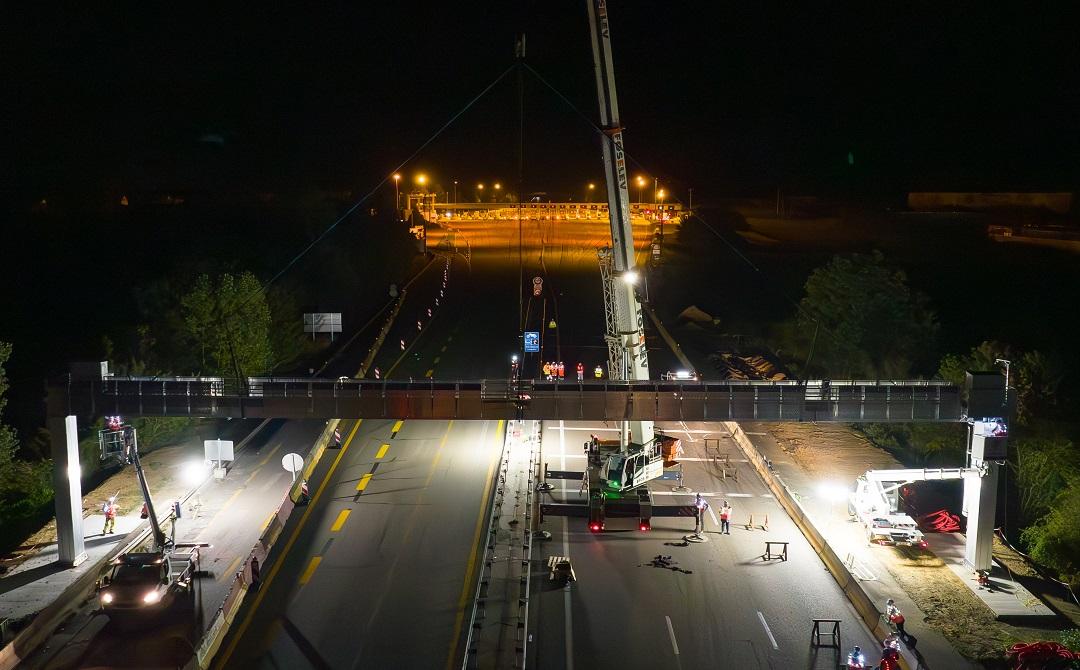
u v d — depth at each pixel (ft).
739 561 169.27
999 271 422.41
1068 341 319.68
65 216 394.73
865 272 298.56
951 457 225.97
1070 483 189.06
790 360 315.17
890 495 185.47
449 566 165.78
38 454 228.63
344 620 147.43
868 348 284.00
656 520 187.52
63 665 131.03
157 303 277.64
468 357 304.71
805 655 138.00
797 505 187.42
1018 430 216.95
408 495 198.08
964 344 318.24
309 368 298.97
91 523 183.11
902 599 153.99
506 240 543.39
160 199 451.94
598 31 179.11
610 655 137.49
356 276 410.72
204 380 166.09
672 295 407.23
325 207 485.15
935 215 574.97
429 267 463.83
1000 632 144.05
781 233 565.53
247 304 271.08
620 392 165.58
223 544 173.27
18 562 167.32
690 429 249.75
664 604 152.87
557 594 155.94
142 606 139.13
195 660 129.80
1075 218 539.29
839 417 165.07
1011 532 199.52
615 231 184.24
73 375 165.68
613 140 181.98
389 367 293.64
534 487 199.82
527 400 166.20
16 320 291.17
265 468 213.05
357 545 174.40
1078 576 170.60
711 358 312.91
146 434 229.86
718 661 136.26
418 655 137.39
